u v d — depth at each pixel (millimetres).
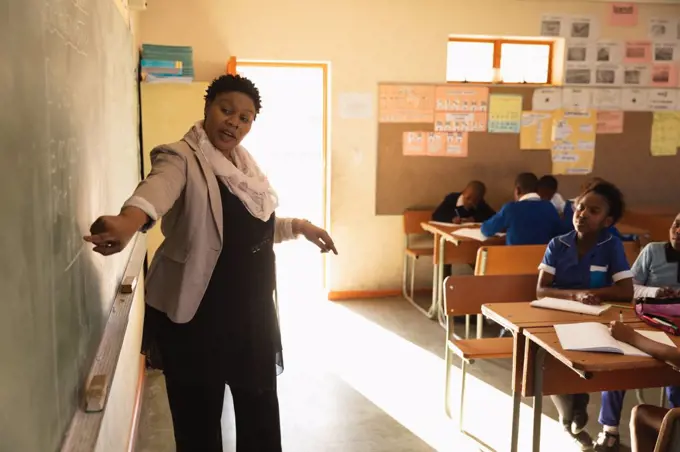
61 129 1108
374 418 2846
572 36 4922
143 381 3152
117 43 2160
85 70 1399
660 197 5254
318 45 4582
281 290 5082
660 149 5184
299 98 4891
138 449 2549
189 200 1460
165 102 3689
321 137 4855
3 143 753
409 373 3387
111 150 1886
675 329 2010
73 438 1108
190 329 1551
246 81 1578
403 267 4973
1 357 729
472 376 3346
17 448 793
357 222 4867
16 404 792
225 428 2717
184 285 1492
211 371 1589
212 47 4430
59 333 1062
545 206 3836
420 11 4691
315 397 3061
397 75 4742
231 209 1542
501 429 2744
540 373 2057
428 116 4828
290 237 1908
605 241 2494
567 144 5047
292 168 5094
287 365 3475
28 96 879
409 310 4586
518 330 2090
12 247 789
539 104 4965
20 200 831
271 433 1819
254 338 1642
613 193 2426
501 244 4137
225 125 1539
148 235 3607
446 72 4816
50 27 1023
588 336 1930
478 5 4766
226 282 1565
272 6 4469
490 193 5016
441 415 2879
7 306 761
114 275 1835
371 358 3607
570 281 2531
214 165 1514
